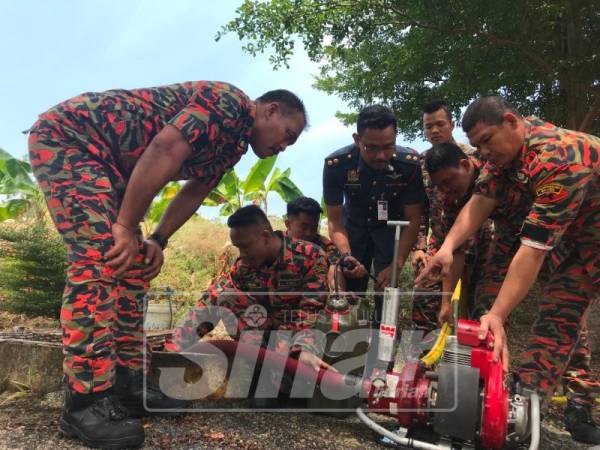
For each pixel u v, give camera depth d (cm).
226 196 985
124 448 196
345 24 730
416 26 731
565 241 249
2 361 273
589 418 272
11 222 848
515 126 221
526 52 666
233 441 218
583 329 275
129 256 205
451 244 258
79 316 196
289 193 1020
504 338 207
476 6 625
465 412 199
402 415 221
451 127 382
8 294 497
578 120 736
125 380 237
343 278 339
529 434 209
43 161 204
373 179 359
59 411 236
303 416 264
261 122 237
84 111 211
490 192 262
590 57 658
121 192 223
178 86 232
